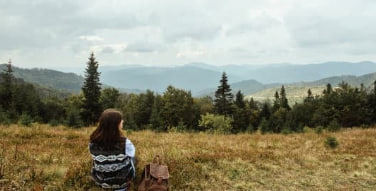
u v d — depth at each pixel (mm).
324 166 11445
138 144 14508
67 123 31328
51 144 12703
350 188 8977
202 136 21531
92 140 5012
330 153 14016
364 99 69312
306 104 91250
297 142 17938
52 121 27969
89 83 64500
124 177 5145
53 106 80625
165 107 76562
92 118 63812
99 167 5020
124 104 98062
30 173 7621
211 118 40844
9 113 33875
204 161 10758
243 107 88438
